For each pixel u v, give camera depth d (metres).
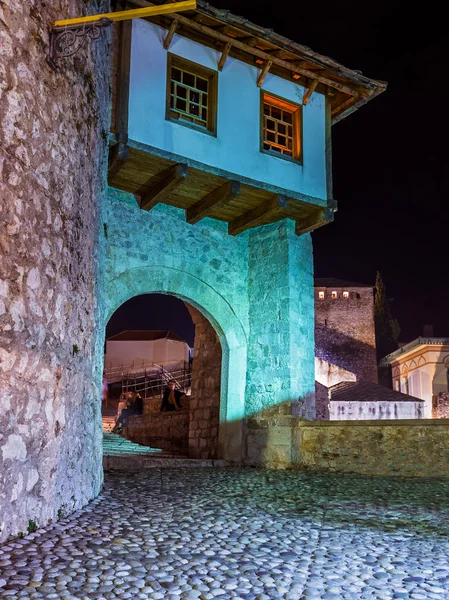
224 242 11.40
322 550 4.40
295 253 11.20
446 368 32.16
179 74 10.16
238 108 10.25
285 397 10.49
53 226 5.07
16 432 4.22
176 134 9.41
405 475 9.21
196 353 13.15
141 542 4.41
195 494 6.79
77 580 3.45
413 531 5.10
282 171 10.52
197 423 12.62
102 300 7.34
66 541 4.26
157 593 3.31
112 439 13.19
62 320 5.21
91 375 6.27
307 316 11.31
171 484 7.51
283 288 10.93
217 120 9.94
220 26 9.62
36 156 4.75
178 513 5.59
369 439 9.62
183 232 10.78
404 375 36.59
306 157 10.91
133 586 3.41
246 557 4.14
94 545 4.22
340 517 5.68
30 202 4.61
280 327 10.84
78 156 5.88
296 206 10.80
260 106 10.55
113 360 36.72
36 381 4.57
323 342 43.84
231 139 10.02
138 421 16.02
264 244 11.47
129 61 9.12
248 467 10.48
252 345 11.27
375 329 46.47
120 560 3.91
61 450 5.07
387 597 3.37
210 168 9.64
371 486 7.86
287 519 5.52
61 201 5.30
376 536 4.89
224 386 11.20
